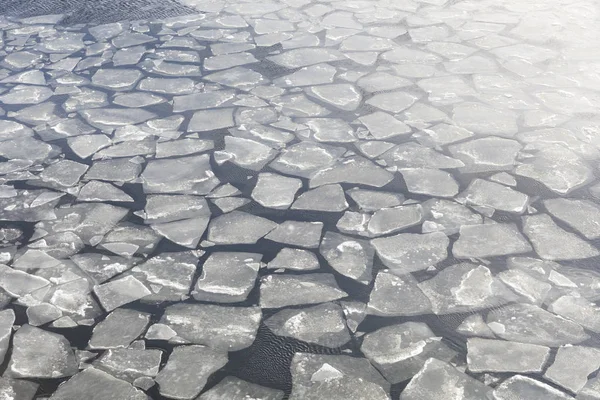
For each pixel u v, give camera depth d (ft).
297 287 7.96
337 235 8.93
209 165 10.78
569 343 6.97
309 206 9.61
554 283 7.88
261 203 9.72
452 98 12.85
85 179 10.47
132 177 10.50
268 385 6.59
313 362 6.85
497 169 10.41
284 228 9.12
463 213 9.31
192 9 18.60
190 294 7.89
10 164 10.98
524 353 6.86
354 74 14.08
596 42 15.47
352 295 7.80
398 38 15.98
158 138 11.72
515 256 8.39
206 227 9.18
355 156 10.92
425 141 11.31
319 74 14.12
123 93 13.55
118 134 11.90
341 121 12.12
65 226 9.27
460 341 7.06
